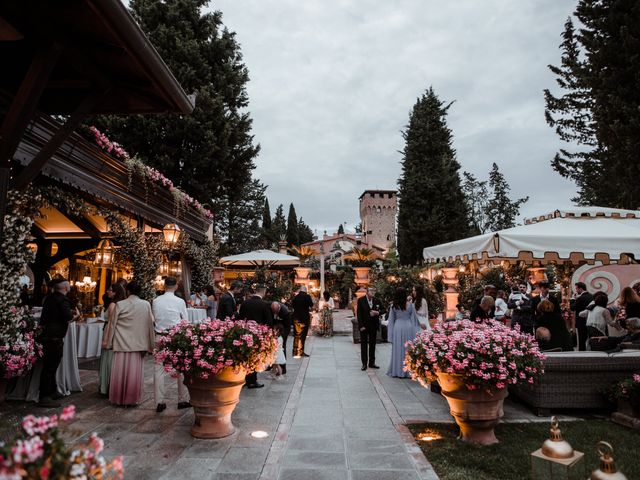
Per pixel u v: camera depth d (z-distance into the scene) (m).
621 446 4.16
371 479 3.49
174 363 4.39
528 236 5.47
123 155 9.06
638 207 15.95
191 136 17.86
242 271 21.69
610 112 15.46
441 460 3.86
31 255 5.70
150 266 10.22
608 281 11.12
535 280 11.69
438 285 18.09
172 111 5.99
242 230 40.00
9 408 5.52
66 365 6.26
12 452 1.48
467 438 4.38
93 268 14.74
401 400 6.15
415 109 37.38
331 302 15.32
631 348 6.30
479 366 4.12
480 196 55.19
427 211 34.56
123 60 4.96
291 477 3.53
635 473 3.52
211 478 3.49
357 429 4.82
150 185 10.65
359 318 8.70
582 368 5.32
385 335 13.00
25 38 5.11
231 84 19.69
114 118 16.97
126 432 4.62
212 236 16.06
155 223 11.16
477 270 17.39
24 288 10.11
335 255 44.84
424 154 36.34
